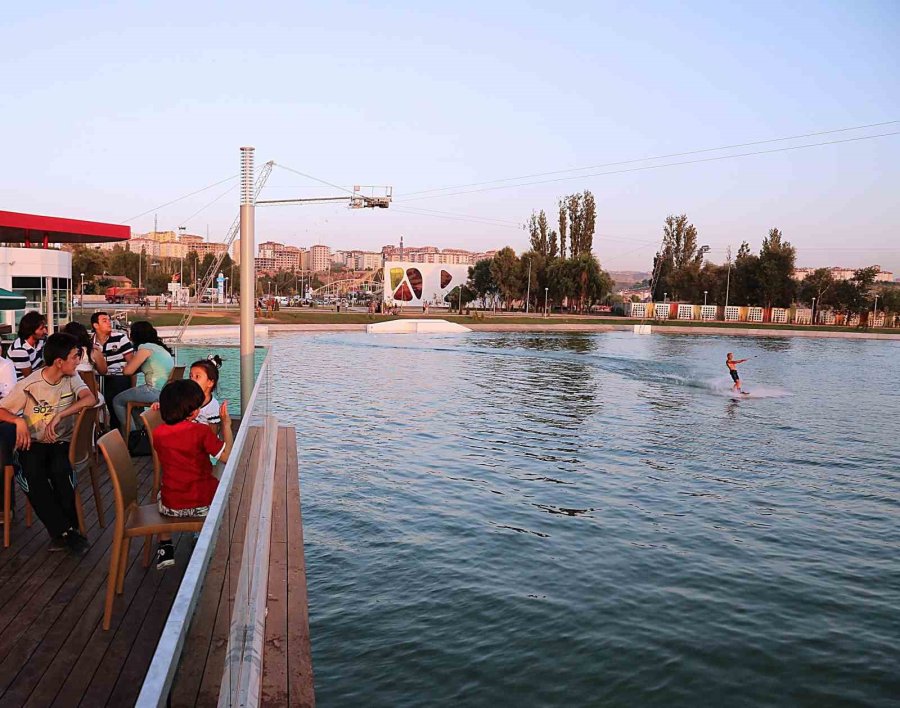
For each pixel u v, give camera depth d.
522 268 119.69
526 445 19.84
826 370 47.78
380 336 66.94
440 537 11.88
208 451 5.46
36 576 5.68
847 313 120.06
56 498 6.21
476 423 23.23
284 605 6.23
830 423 25.77
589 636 8.52
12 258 24.83
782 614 9.37
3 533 6.41
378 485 15.01
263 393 8.12
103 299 91.25
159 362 9.24
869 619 9.30
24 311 25.34
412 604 9.27
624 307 119.62
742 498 15.08
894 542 12.46
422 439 20.22
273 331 65.12
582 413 26.12
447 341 63.34
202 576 2.47
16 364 7.85
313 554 10.95
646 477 16.59
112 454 5.08
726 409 28.50
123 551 5.32
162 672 1.99
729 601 9.72
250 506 3.81
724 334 90.44
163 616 5.09
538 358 49.44
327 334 66.50
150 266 130.88
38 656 4.48
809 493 15.66
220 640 3.95
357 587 9.77
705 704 7.18
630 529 12.67
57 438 6.09
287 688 4.96
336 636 8.35
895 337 93.00
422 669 7.67
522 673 7.64
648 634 8.64
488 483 15.47
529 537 12.03
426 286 127.06
